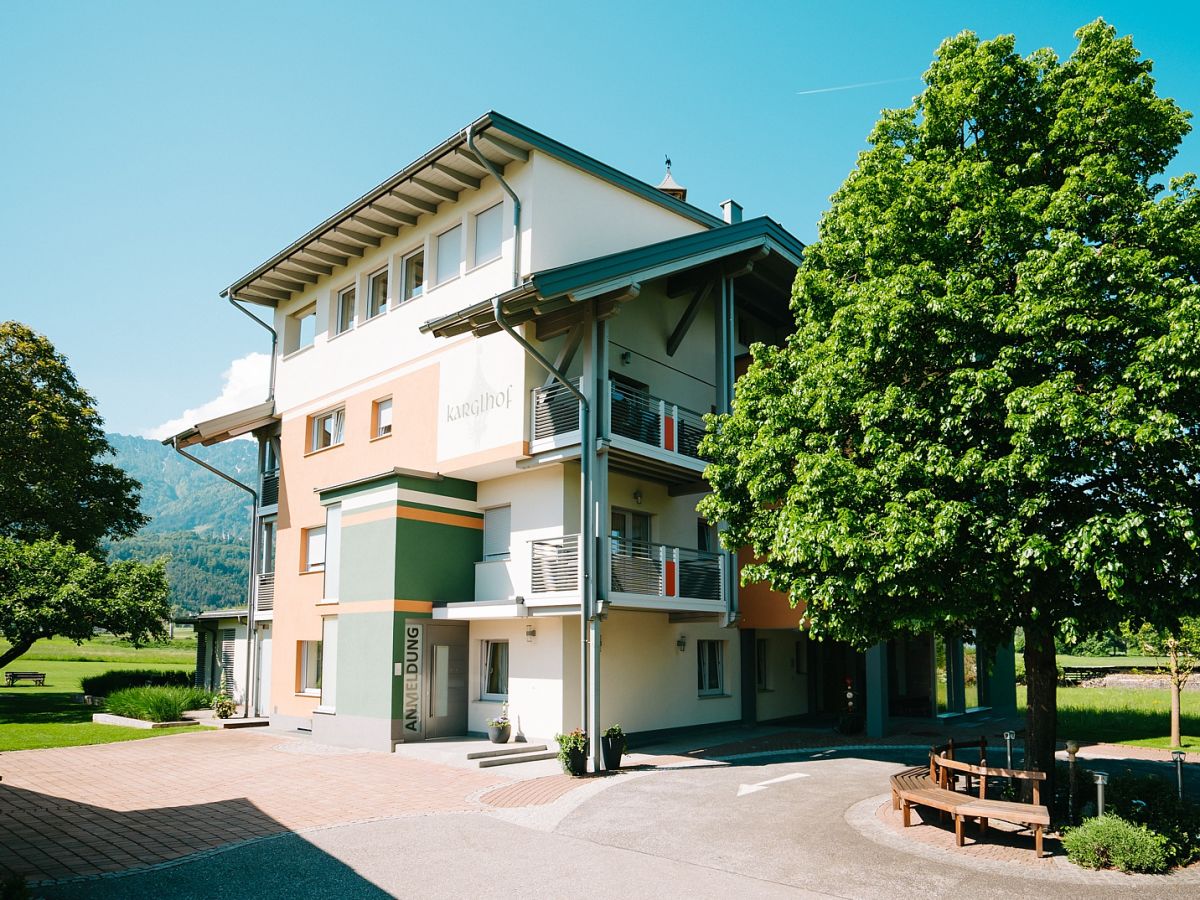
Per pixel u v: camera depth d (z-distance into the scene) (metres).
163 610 27.14
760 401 11.88
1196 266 9.20
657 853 8.97
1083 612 9.12
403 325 19.89
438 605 17.34
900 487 9.70
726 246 17.80
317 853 8.94
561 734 14.70
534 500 17.22
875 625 10.51
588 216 18.02
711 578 18.23
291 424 23.33
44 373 32.94
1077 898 7.46
